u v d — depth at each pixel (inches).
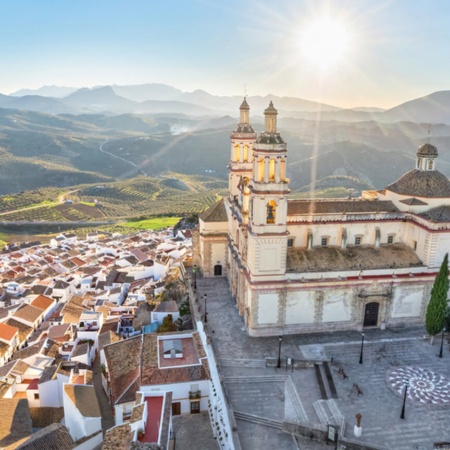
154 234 7662.4
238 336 2748.5
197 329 2770.7
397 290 2802.7
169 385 2249.0
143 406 1946.4
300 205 2942.9
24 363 3129.9
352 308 2785.4
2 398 2635.3
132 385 2417.6
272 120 2511.1
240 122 3469.5
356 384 2284.7
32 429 2581.2
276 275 2667.3
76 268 5905.5
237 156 3444.9
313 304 2743.6
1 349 3543.3
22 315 4146.2
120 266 5669.3
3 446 2250.2
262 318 2726.4
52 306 4527.6
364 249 2923.2
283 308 2721.5
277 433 2037.4
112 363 2748.5
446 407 2167.8
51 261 6348.4
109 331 3415.4
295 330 2773.1
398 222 2972.4
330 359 2524.6
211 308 3107.8
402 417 2085.4
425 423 2059.5
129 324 3678.6
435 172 3051.2
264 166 2502.5
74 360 3169.3
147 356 2455.7
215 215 3565.5
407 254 2896.2
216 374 2194.9
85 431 2265.0
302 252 2849.4
